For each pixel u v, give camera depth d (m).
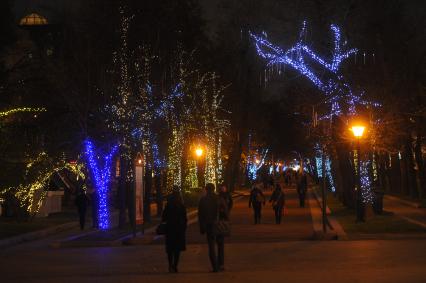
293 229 30.53
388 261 17.52
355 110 36.31
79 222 34.47
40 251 24.11
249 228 31.42
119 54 35.97
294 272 15.79
